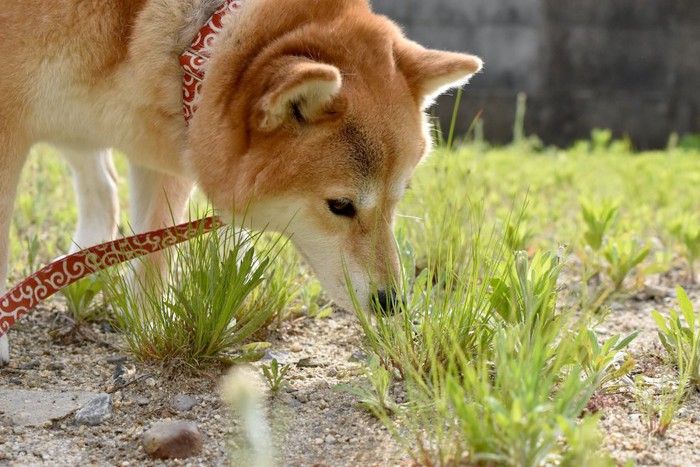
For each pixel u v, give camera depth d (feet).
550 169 7.32
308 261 3.56
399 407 3.15
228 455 3.01
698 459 2.95
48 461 2.99
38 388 3.36
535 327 3.19
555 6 10.59
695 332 3.47
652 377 3.43
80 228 4.33
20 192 5.19
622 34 10.68
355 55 3.43
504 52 10.68
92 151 3.84
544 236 5.11
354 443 3.06
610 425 3.10
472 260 3.69
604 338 3.79
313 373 3.50
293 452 3.03
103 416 3.19
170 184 3.94
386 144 3.41
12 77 3.45
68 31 3.45
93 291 3.76
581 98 10.74
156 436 3.02
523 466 2.72
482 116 10.70
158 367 3.45
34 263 4.34
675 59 10.68
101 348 3.67
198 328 3.42
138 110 3.57
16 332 3.76
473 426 2.77
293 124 3.34
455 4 10.60
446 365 3.29
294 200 3.41
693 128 10.78
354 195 3.40
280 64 3.33
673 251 4.98
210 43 3.47
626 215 5.53
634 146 10.84
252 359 3.49
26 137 3.55
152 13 3.50
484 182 5.70
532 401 2.76
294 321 3.91
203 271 3.43
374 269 3.45
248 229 3.61
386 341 3.34
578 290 4.19
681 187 6.77
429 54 3.64
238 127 3.38
